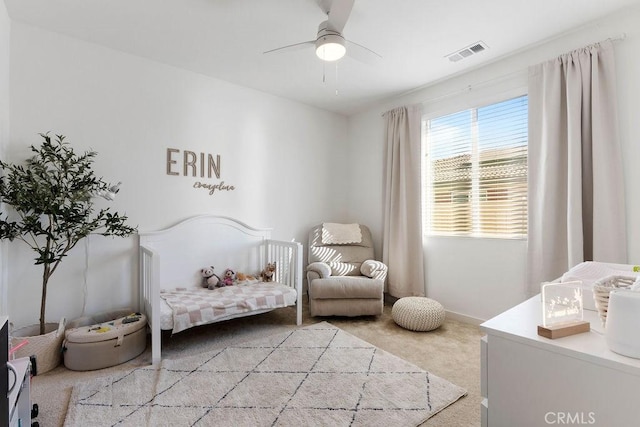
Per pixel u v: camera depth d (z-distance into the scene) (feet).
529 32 7.76
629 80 7.00
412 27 7.54
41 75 7.66
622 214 7.00
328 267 10.62
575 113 7.47
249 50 8.68
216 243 10.37
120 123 8.71
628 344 2.68
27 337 6.49
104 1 6.66
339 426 4.97
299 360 7.19
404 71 9.85
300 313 9.66
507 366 3.30
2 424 2.87
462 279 10.11
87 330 7.06
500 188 9.37
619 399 2.62
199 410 5.36
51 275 7.75
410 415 5.25
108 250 8.52
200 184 10.12
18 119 7.38
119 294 8.69
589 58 7.36
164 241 9.35
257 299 8.70
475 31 7.72
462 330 9.22
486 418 3.48
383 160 12.30
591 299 4.18
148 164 9.17
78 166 7.86
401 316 9.19
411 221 11.21
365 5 6.73
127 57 8.82
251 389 6.01
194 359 7.21
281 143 12.10
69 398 5.71
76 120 8.09
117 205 8.66
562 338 3.12
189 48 8.59
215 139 10.48
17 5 6.79
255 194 11.43
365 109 13.30
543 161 8.07
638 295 2.73
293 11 6.96
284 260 10.57
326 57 6.91
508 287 9.06
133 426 4.94
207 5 6.78
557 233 7.86
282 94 11.80
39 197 6.52
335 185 13.79
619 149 7.02
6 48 7.02
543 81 8.14
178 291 9.25
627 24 7.00
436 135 11.09
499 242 9.25
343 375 6.53
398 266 11.46
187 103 9.87
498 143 9.44
